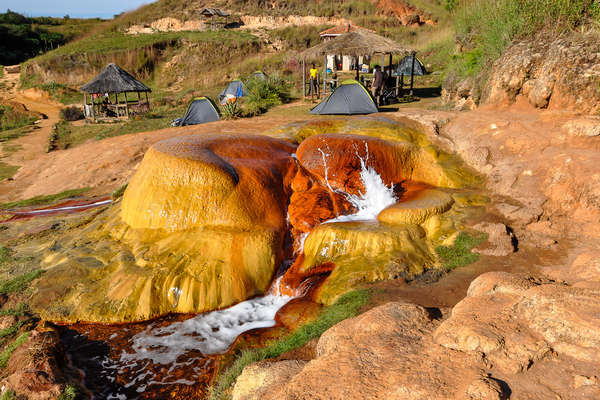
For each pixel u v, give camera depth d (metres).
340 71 32.47
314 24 44.84
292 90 25.55
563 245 6.51
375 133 10.30
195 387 5.30
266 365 4.29
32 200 13.21
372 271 6.66
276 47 40.47
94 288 7.03
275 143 9.58
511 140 8.95
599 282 3.77
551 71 9.59
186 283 6.91
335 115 16.08
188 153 8.05
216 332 6.36
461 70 15.16
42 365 5.39
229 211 7.68
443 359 3.12
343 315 5.67
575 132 8.07
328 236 7.43
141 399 5.16
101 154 16.62
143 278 6.92
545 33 10.67
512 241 6.81
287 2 49.00
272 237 7.62
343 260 7.16
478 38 15.02
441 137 10.25
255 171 8.23
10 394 4.91
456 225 7.50
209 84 34.19
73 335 6.36
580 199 6.97
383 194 8.80
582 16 10.05
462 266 6.57
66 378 5.37
